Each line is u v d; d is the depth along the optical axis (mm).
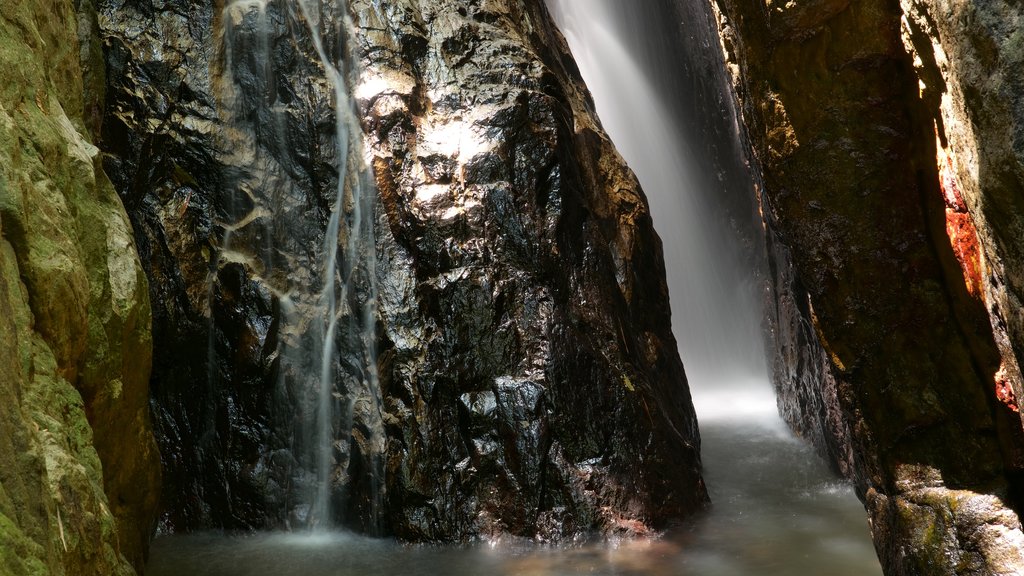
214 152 7035
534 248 6820
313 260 7059
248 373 6797
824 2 4332
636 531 6254
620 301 7316
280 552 6199
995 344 4219
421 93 7234
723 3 5168
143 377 4934
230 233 6980
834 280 4871
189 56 7125
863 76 4492
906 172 4586
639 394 6797
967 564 4242
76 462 3395
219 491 6742
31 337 3475
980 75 3215
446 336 6613
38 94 4250
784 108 4801
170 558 6098
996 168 3195
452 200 6852
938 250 4496
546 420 6422
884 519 4840
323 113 7133
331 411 6852
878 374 4773
